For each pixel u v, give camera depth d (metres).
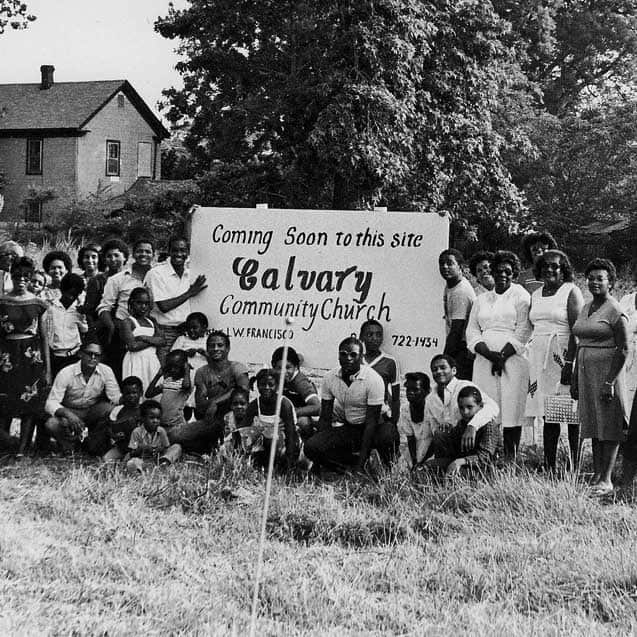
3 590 6.86
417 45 29.92
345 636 6.34
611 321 9.22
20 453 10.16
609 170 40.72
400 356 10.90
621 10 52.75
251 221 11.17
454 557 7.66
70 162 47.62
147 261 11.31
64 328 11.01
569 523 8.34
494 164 31.78
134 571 7.33
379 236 10.95
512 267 10.07
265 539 8.14
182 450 10.12
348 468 9.95
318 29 30.52
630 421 9.25
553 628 6.41
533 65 50.94
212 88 37.59
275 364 10.27
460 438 9.49
